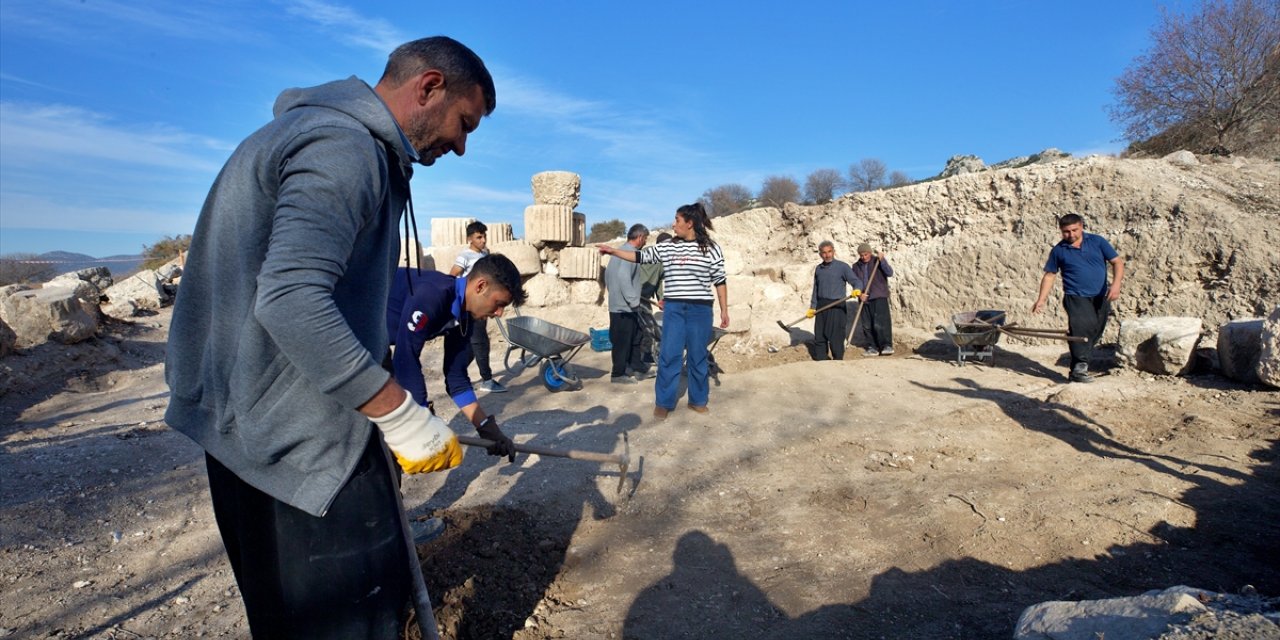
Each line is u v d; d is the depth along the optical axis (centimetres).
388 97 186
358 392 155
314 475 169
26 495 451
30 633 303
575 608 325
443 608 296
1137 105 1619
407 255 204
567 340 771
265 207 162
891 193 1199
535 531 404
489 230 1130
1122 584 335
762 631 304
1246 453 492
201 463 527
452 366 364
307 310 146
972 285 1038
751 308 1207
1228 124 1522
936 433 575
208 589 342
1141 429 572
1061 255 746
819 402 682
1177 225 859
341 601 177
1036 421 607
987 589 333
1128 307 884
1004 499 429
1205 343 815
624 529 409
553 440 571
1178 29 1543
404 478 480
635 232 802
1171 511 401
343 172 156
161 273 1734
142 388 816
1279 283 775
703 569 360
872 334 998
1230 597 213
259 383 163
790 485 472
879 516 418
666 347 627
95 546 387
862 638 295
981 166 1822
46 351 830
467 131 202
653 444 559
